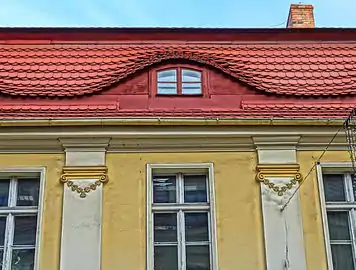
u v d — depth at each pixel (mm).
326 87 9164
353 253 8055
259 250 7895
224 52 9727
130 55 9586
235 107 8852
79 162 8266
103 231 7910
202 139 8445
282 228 7984
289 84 9188
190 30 10008
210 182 8266
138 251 7820
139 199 8125
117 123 8273
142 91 8969
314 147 8555
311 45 10023
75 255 7715
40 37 9922
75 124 8273
